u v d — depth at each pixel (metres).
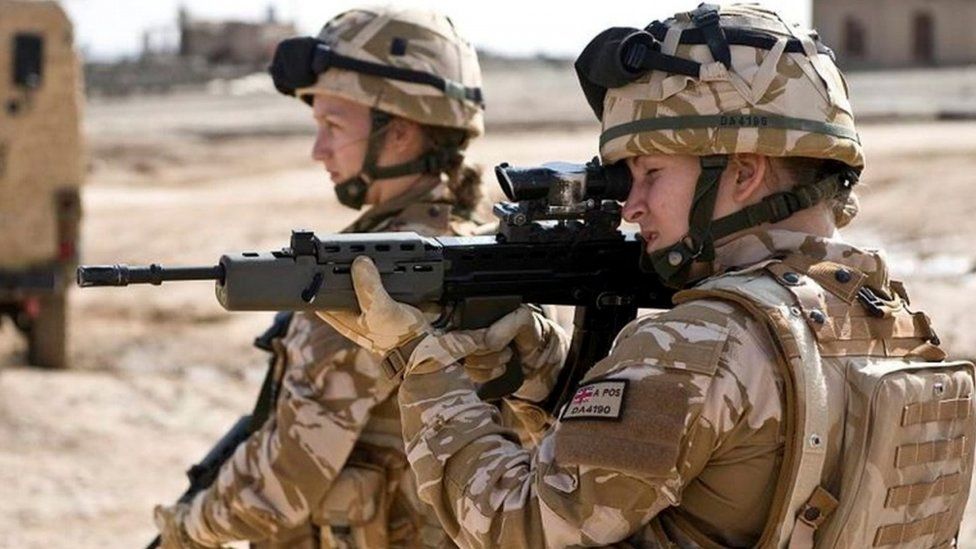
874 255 2.71
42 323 12.12
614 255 3.03
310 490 3.65
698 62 2.59
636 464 2.40
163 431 9.77
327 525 3.71
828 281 2.61
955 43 43.78
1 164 11.80
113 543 7.46
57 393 10.52
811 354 2.48
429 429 2.75
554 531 2.49
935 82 37.34
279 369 3.83
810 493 2.46
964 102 31.48
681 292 2.58
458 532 2.72
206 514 3.79
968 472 2.76
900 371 2.54
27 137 11.88
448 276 2.90
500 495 2.60
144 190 27.22
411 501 3.74
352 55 3.93
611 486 2.44
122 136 36.34
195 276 2.78
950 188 16.97
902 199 16.75
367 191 4.00
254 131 36.78
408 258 2.87
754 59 2.60
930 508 2.62
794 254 2.64
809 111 2.61
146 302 15.30
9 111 11.81
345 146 3.97
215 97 48.38
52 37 11.91
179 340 13.48
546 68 58.81
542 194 2.89
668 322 2.51
